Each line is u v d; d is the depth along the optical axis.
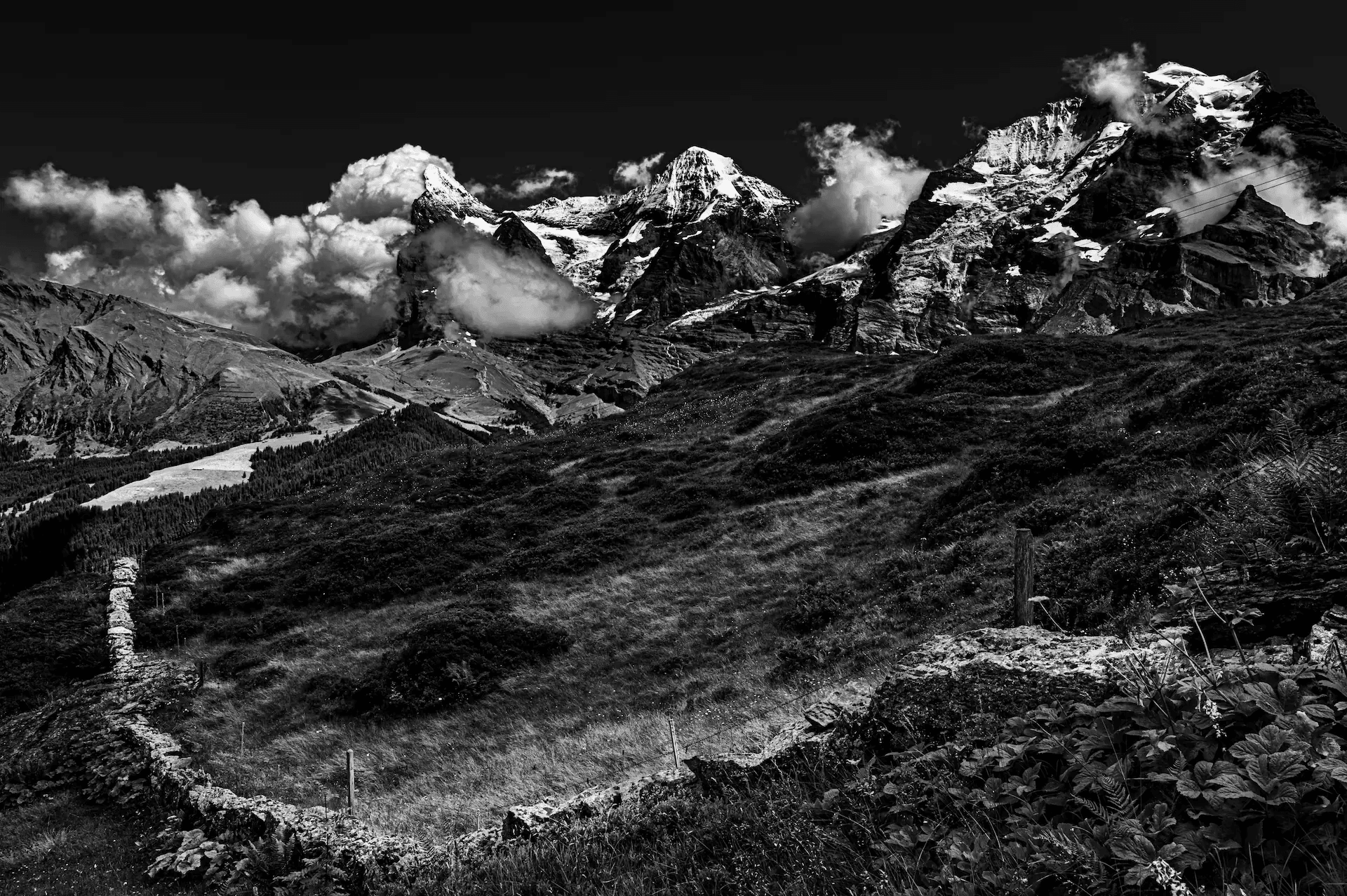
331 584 51.66
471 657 34.56
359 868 13.04
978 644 6.85
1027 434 43.94
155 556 71.19
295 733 32.97
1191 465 25.58
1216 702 4.14
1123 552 17.83
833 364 94.25
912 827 4.96
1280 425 7.90
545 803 10.62
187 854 19.12
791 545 40.41
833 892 5.00
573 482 63.94
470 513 62.00
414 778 25.94
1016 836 4.21
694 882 6.07
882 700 6.84
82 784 30.42
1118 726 4.55
